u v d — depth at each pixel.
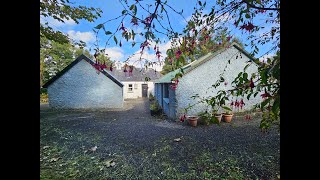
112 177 3.03
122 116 9.48
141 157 3.85
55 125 7.22
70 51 15.66
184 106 7.91
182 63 1.50
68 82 11.77
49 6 3.89
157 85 15.38
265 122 1.26
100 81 12.13
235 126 6.49
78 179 2.97
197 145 4.52
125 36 1.24
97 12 3.90
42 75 14.29
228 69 8.26
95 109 11.96
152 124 7.37
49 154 4.11
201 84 8.10
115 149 4.38
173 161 3.59
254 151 3.99
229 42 1.78
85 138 5.36
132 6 1.19
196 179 2.89
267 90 0.99
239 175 2.97
